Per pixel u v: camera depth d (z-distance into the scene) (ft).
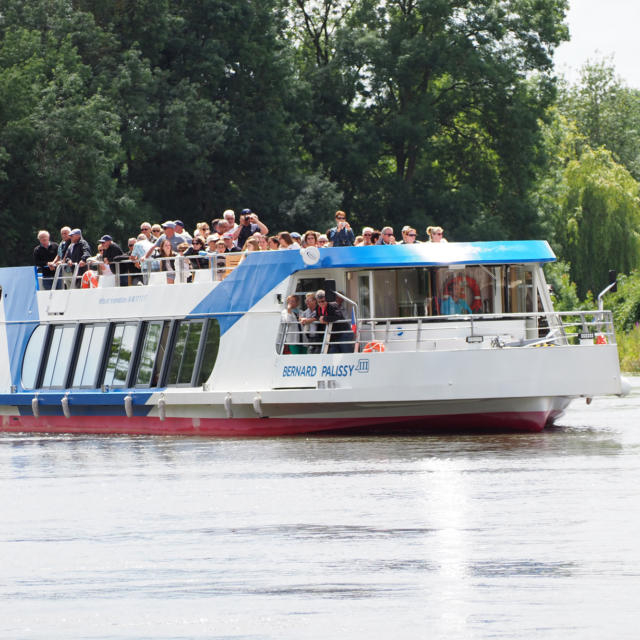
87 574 99.09
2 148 492.95
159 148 547.90
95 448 190.90
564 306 560.20
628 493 128.47
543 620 82.74
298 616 85.46
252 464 161.07
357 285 199.31
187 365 208.74
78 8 577.43
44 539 112.78
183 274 212.84
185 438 201.67
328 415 193.36
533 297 204.95
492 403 188.34
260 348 198.49
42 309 235.81
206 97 580.71
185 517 122.31
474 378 185.26
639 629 80.28
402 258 195.83
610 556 99.55
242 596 91.15
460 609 85.87
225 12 580.71
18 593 93.61
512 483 137.39
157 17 570.05
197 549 106.93
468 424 191.83
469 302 201.87
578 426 205.46
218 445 186.39
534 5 628.28
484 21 625.82
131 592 93.25
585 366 187.62
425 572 96.43
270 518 120.37
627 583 91.35
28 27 561.43
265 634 81.51
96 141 513.86
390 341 191.42
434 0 613.11
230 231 218.79
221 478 148.66
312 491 135.95
